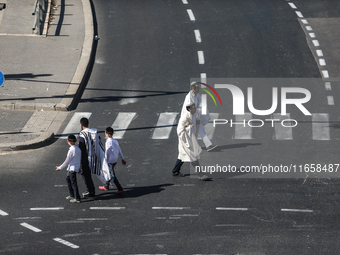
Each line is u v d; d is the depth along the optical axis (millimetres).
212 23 94750
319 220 36625
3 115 61281
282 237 34188
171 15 99375
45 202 40281
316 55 81875
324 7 103438
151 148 52375
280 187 42625
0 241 34094
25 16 94812
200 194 41438
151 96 68125
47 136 54531
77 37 86812
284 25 93688
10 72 72812
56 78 71438
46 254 32312
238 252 32281
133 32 91250
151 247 33000
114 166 45656
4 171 46719
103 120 60688
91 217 37594
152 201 40219
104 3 107500
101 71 76750
